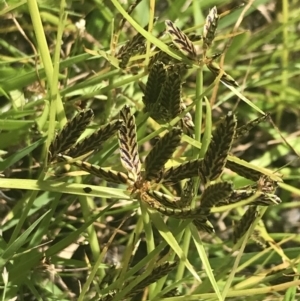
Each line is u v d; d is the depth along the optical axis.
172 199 0.10
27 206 0.13
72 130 0.10
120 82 0.14
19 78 0.15
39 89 0.16
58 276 0.16
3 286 0.13
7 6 0.15
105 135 0.10
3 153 0.14
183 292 0.16
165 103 0.11
